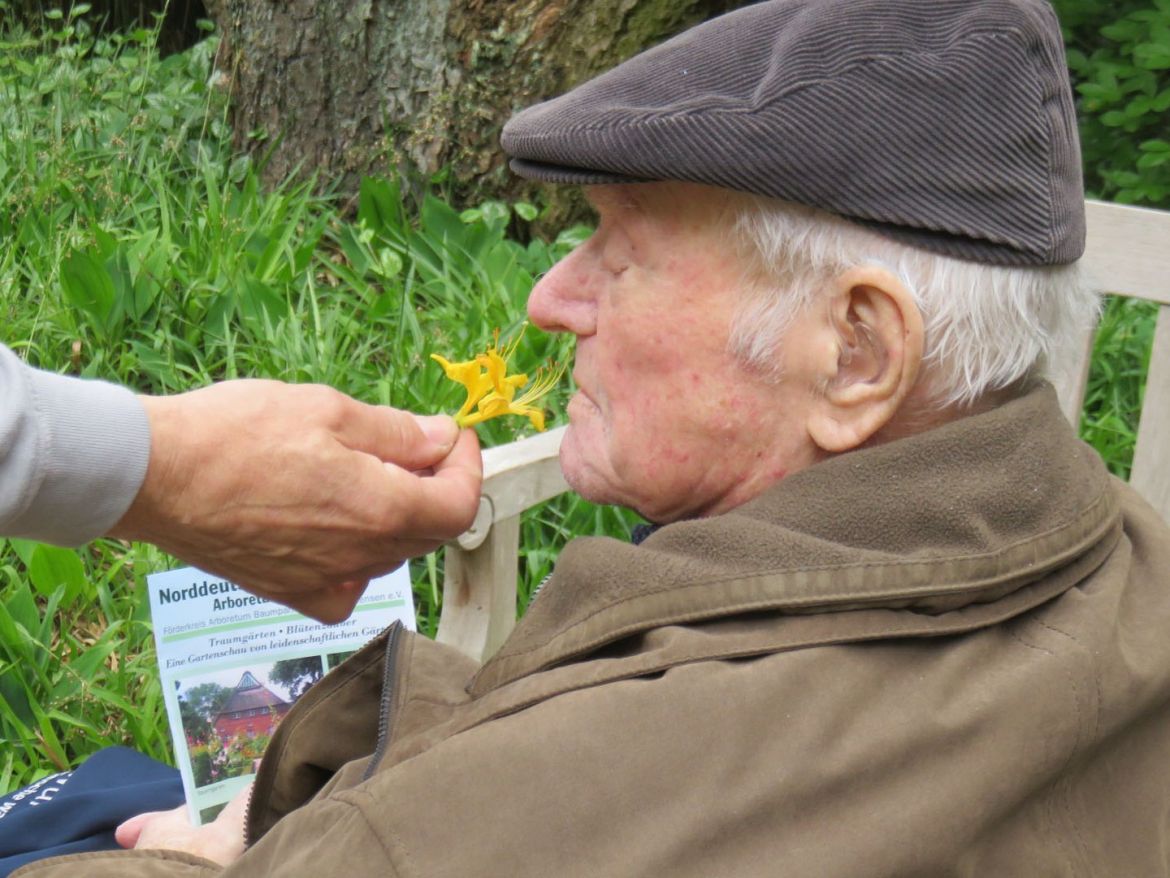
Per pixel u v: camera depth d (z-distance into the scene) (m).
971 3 0.99
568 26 3.32
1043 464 1.02
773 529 0.99
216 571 1.18
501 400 1.27
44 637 2.06
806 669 0.95
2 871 1.41
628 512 2.41
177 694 1.51
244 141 3.71
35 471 0.99
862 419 1.03
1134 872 1.03
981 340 1.01
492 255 3.12
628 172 1.01
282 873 0.93
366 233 3.11
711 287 1.04
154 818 1.48
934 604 0.98
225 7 3.68
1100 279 1.97
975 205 0.98
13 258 2.96
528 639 1.07
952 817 0.92
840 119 0.96
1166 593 1.10
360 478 1.14
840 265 1.00
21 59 4.06
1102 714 0.98
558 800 0.91
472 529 1.61
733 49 1.02
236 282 2.80
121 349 2.75
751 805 0.90
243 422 1.09
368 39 3.42
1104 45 3.92
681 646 0.96
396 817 0.92
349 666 1.30
